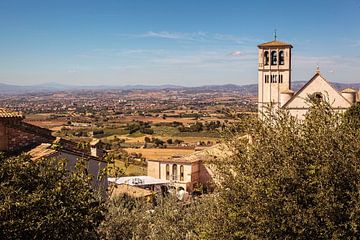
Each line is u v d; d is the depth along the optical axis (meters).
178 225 19.20
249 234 14.16
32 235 14.04
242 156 15.75
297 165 14.26
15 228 13.75
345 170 13.67
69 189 15.93
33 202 14.35
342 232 13.03
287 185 13.95
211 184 17.27
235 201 15.39
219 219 15.71
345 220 13.30
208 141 141.50
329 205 13.10
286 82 82.88
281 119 16.12
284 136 15.22
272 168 14.56
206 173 61.72
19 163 16.36
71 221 14.99
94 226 16.52
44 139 32.19
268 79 83.75
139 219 19.47
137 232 18.64
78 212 15.45
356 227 12.91
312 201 13.86
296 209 13.41
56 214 14.60
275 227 13.70
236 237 15.07
